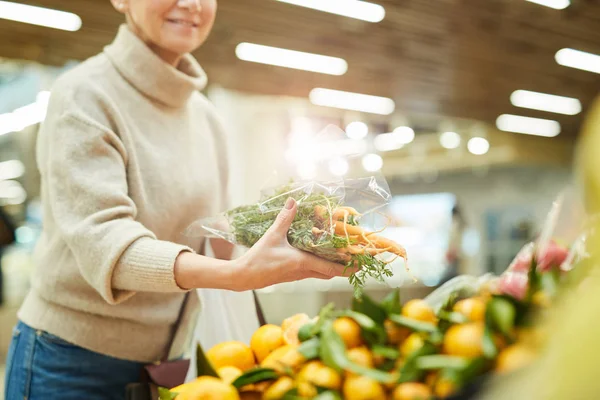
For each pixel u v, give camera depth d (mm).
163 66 1475
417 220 14227
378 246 1113
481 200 14594
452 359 756
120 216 1291
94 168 1323
